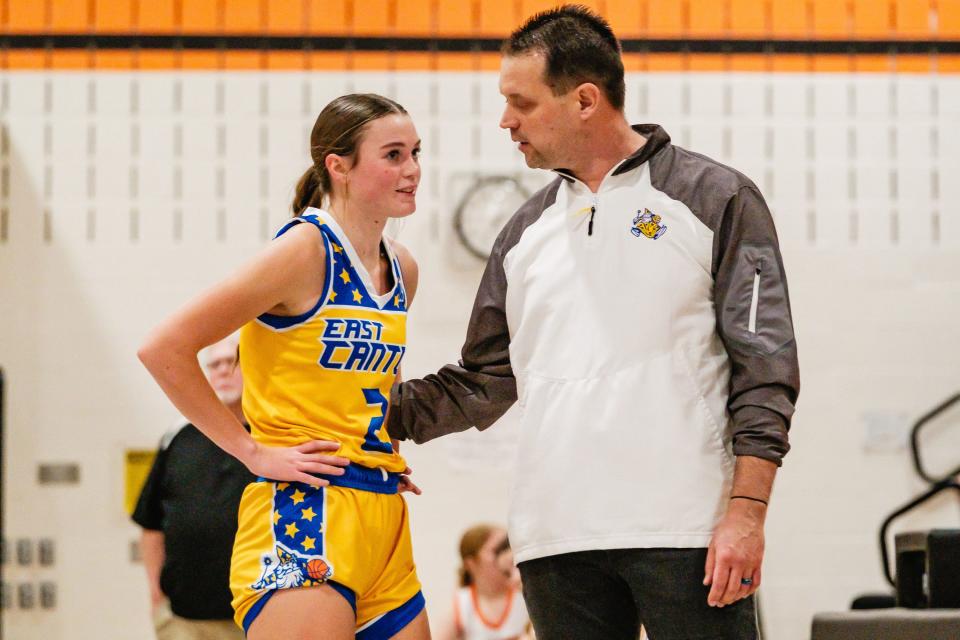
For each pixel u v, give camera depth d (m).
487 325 9.21
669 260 8.15
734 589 7.55
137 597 18.77
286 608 8.23
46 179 19.47
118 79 19.64
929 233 19.64
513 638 16.38
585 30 8.38
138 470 18.97
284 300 8.30
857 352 19.44
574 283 8.40
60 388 19.08
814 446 19.23
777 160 19.72
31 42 19.66
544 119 8.38
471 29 19.73
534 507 8.26
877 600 12.17
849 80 19.84
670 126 19.70
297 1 19.75
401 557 9.00
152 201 19.50
